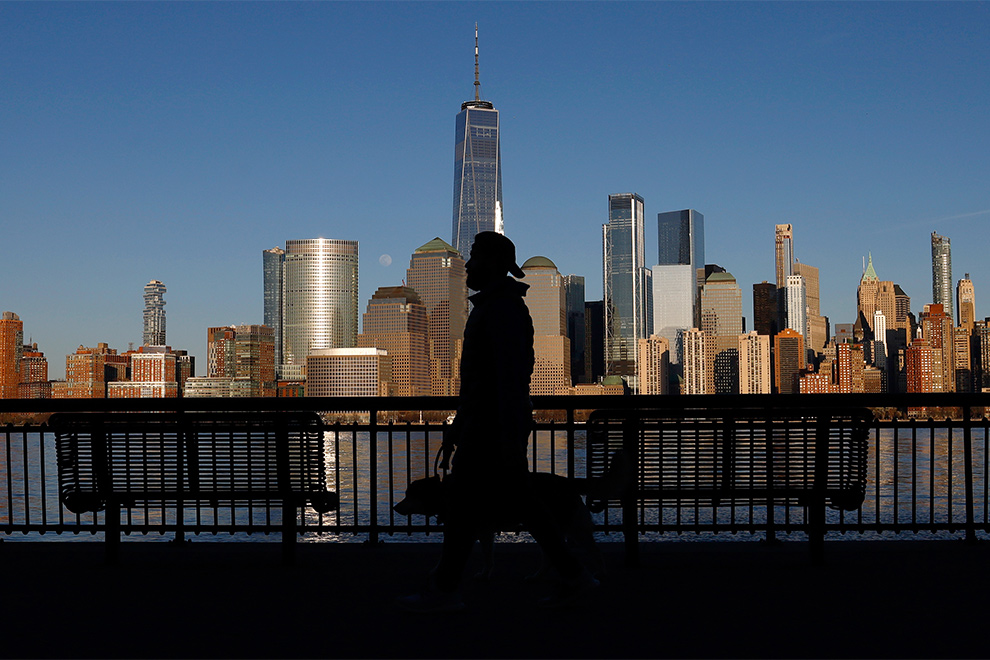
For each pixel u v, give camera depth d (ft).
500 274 14.75
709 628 13.64
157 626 13.91
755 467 18.57
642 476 18.65
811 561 18.40
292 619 14.32
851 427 18.49
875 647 12.64
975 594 15.80
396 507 15.78
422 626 13.85
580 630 13.56
